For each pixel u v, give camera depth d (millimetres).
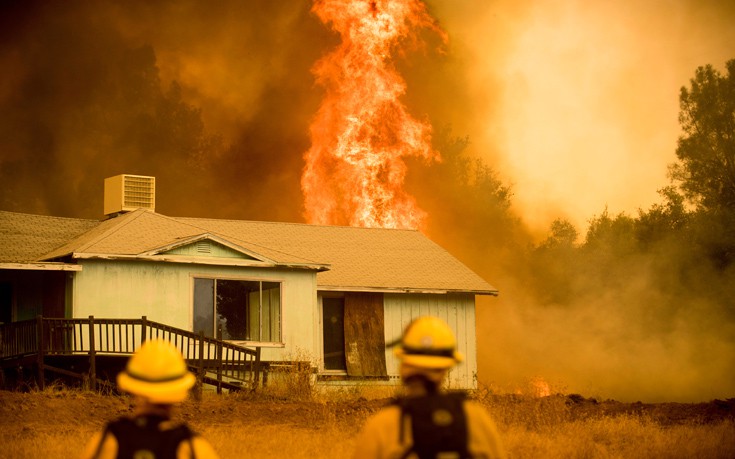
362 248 31891
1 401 17938
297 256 30141
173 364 4594
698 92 44875
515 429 16188
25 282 25625
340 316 28875
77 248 23938
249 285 26203
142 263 24703
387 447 4352
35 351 21781
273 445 14375
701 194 45781
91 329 21422
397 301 29672
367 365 28641
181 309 25016
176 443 4449
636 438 15203
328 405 19703
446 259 32250
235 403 19891
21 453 13461
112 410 18500
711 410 18734
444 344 4555
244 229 31219
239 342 25656
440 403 4387
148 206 28922
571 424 16781
